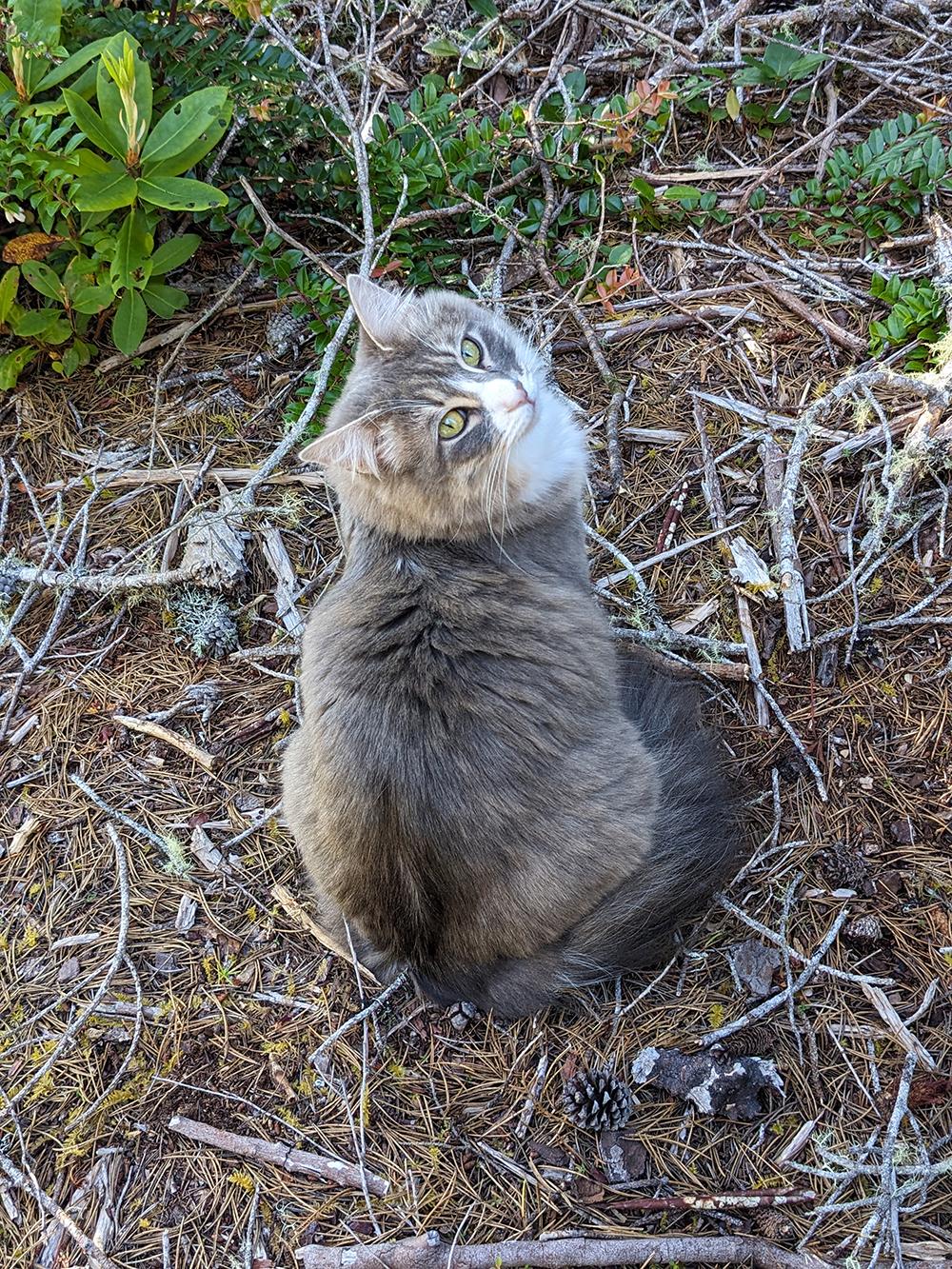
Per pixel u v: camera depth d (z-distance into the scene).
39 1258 0.63
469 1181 0.63
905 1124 0.62
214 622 0.82
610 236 0.95
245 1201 0.64
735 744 0.75
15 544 0.88
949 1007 0.65
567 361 0.92
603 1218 0.62
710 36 0.96
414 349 0.72
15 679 0.83
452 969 0.67
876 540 0.76
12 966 0.72
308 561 0.86
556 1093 0.66
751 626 0.78
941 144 0.89
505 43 1.01
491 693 0.64
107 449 0.91
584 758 0.65
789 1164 0.62
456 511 0.70
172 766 0.79
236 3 0.86
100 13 0.91
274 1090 0.67
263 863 0.75
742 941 0.69
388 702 0.63
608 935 0.65
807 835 0.71
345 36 1.06
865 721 0.74
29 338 0.93
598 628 0.71
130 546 0.87
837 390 0.75
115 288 0.87
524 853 0.63
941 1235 0.59
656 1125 0.64
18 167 0.81
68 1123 0.67
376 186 0.94
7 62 0.86
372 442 0.68
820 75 0.96
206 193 0.82
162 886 0.74
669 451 0.86
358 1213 0.63
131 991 0.71
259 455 0.90
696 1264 0.60
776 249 0.92
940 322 0.83
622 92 1.00
